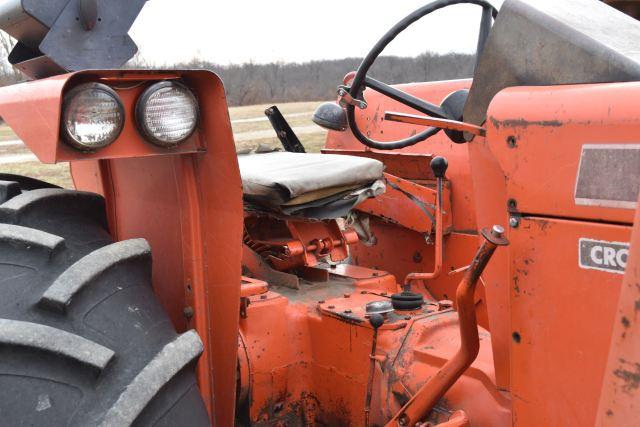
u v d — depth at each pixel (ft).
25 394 4.08
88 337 4.35
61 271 4.59
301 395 7.06
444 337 6.15
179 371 4.51
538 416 4.50
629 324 2.93
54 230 4.96
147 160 5.98
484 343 6.04
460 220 9.46
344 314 6.68
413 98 6.36
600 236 4.05
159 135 4.98
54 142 4.56
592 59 4.36
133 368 4.38
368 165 7.63
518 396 4.61
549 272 4.35
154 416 4.32
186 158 5.55
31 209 4.97
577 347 4.24
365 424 6.36
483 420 5.27
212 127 5.27
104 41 5.32
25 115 4.92
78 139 4.66
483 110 5.16
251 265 8.42
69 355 4.17
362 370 6.52
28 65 5.64
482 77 5.10
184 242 5.69
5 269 4.54
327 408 6.94
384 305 6.63
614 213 3.99
